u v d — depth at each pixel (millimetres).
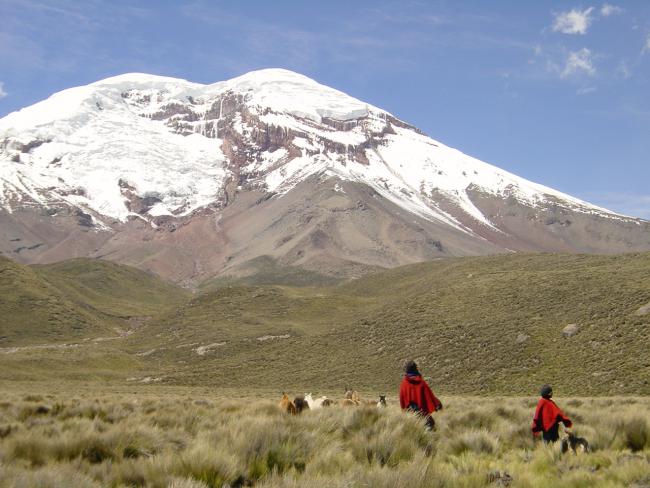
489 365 64250
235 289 163500
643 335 57562
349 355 84250
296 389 73000
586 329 63750
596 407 23906
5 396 36625
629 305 65062
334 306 141250
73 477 7750
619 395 48312
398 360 74750
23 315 155125
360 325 95188
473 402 29656
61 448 10578
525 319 72312
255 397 52562
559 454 11773
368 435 11617
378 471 8156
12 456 10000
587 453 12180
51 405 24672
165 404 26188
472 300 86188
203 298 160500
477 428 15617
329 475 8969
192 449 9211
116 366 107625
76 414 19531
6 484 7105
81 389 67375
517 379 59156
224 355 109812
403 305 95688
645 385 48719
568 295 74938
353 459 10172
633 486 9117
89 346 135000
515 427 15211
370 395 54812
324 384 74000
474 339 71625
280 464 9719
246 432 10484
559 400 31156
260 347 109688
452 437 13883
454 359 68562
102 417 18828
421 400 13445
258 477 9188
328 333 99125
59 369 97125
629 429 13828
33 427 15172
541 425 13391
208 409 22750
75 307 173625
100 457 10734
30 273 180625
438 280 117438
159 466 8852
